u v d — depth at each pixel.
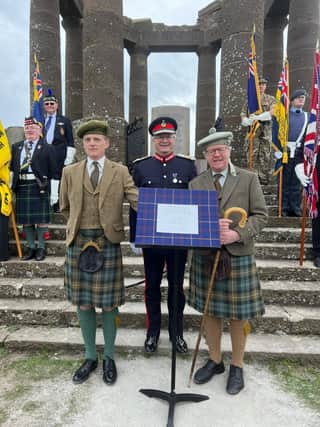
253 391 2.15
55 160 3.60
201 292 2.16
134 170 2.56
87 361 2.33
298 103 4.34
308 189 3.20
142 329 2.87
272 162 5.45
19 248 3.64
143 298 3.14
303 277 3.26
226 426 1.85
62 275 3.45
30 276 3.47
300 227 4.10
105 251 2.17
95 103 5.76
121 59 5.99
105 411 1.96
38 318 2.94
